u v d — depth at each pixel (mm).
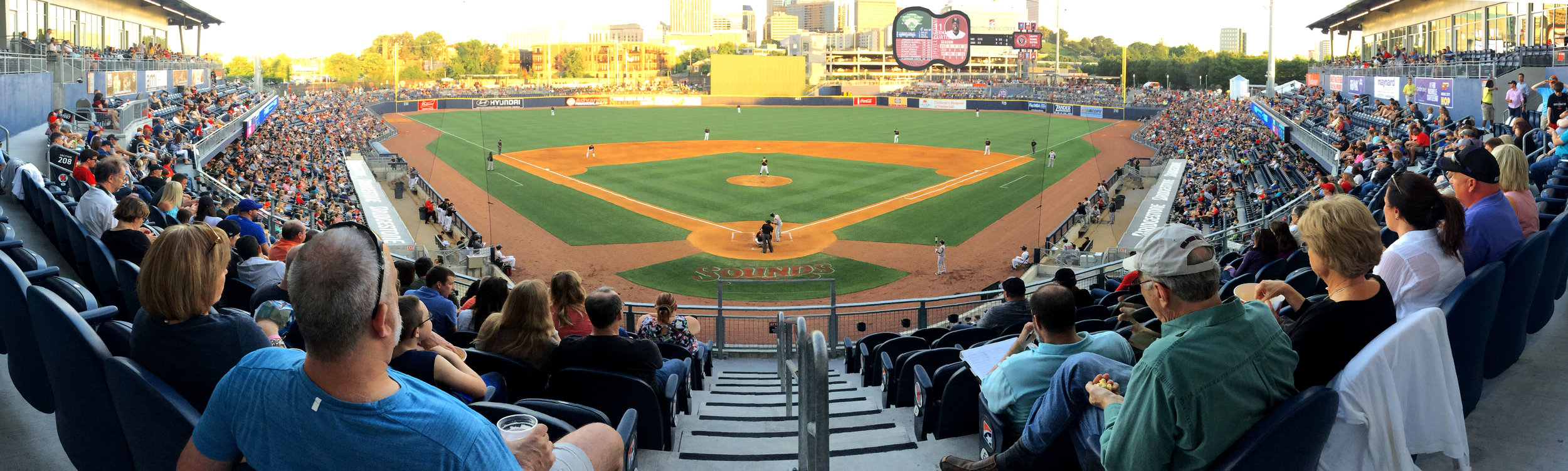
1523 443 4332
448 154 64438
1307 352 3795
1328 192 18000
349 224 2494
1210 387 3074
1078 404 3842
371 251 2424
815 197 45750
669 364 7766
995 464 4227
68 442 4066
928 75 173625
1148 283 3305
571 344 6250
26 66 31938
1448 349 3719
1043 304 4492
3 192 13930
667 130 83875
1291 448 3059
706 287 28906
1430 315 3676
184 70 56719
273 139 56844
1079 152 66938
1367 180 23406
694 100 121500
